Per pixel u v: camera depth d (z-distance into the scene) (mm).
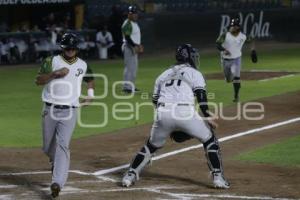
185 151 26469
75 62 20203
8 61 61594
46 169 23719
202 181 21781
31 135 30281
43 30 64875
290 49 76312
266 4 83750
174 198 19672
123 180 21078
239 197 19781
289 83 48219
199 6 77875
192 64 21156
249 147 27297
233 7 80438
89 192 20375
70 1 68188
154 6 73812
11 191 20625
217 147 20984
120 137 29656
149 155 21281
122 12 67625
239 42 39375
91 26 68375
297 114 35219
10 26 67750
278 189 20734
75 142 28594
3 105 38750
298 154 25875
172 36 74812
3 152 26719
